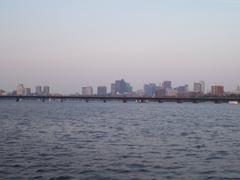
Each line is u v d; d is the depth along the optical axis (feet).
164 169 122.21
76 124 319.27
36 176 110.22
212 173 116.57
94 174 113.80
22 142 187.83
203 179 108.78
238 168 124.47
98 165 127.34
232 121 385.91
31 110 629.92
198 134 239.71
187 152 159.02
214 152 159.53
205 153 156.35
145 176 112.06
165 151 161.07
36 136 217.15
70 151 158.51
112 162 133.08
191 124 334.85
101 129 270.87
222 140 205.67
